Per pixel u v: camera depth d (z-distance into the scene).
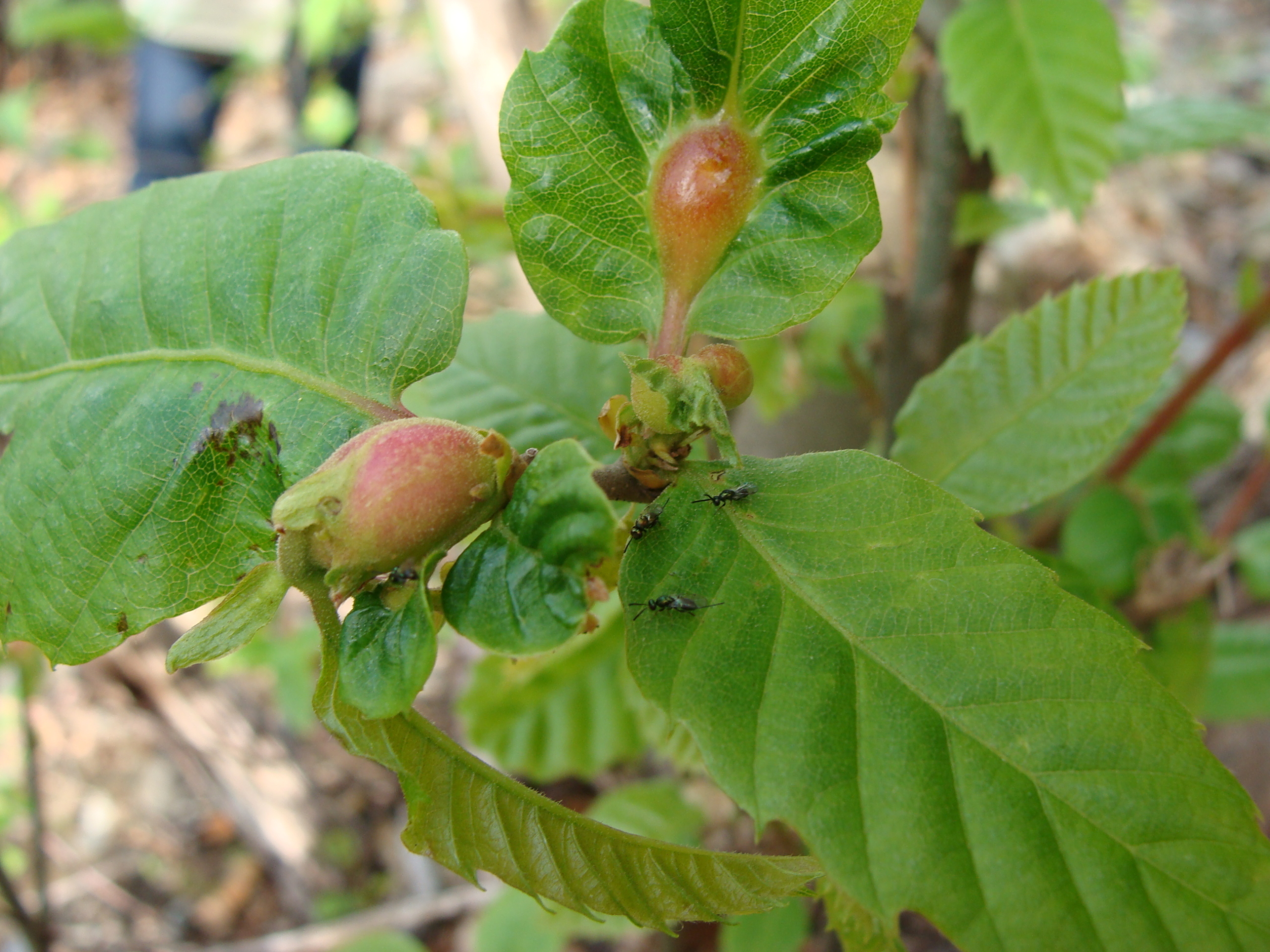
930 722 0.06
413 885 0.24
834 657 0.06
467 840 0.06
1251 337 0.14
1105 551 0.14
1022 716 0.06
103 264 0.08
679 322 0.07
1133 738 0.05
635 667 0.06
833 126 0.07
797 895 0.06
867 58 0.06
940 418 0.10
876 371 0.17
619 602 0.11
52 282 0.08
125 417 0.07
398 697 0.06
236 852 0.26
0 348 0.08
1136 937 0.05
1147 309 0.10
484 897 0.22
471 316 0.19
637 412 0.06
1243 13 0.44
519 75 0.07
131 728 0.28
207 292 0.07
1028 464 0.10
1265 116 0.15
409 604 0.06
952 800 0.05
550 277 0.07
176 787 0.27
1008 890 0.05
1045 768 0.05
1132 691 0.06
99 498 0.07
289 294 0.07
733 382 0.06
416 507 0.06
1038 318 0.11
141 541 0.07
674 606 0.06
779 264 0.07
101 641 0.07
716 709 0.06
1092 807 0.05
